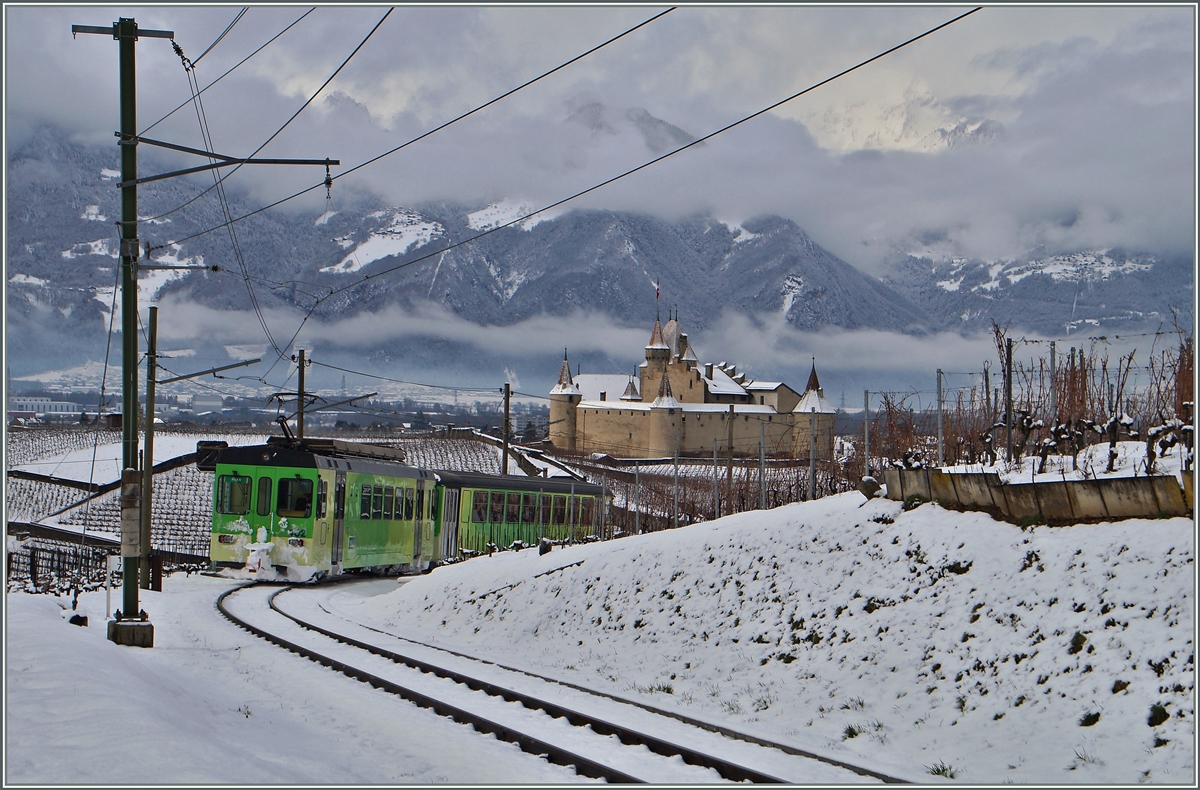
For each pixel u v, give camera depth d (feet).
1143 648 40.19
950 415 111.86
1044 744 38.45
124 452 60.95
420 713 45.55
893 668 48.96
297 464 106.22
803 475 195.72
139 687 42.24
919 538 56.95
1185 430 53.21
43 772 29.14
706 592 66.69
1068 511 50.44
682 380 586.04
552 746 38.27
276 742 37.88
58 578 106.63
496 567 93.97
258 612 83.10
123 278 61.87
